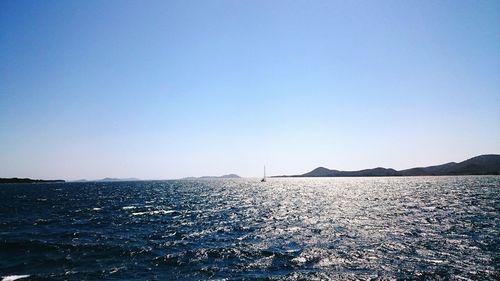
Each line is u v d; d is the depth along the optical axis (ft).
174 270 70.79
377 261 75.00
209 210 190.29
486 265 70.79
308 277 64.80
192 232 115.96
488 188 362.33
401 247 87.35
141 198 302.25
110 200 278.46
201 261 77.36
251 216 158.71
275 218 149.18
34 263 76.38
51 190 485.97
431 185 459.32
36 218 157.99
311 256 80.02
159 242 98.89
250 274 67.21
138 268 72.23
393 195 284.41
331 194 317.01
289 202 237.04
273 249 87.86
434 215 147.64
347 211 170.30
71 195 353.10
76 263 76.23
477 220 130.31
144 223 139.44
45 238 105.19
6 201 265.95
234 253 84.23
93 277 66.39
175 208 204.95
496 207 175.94
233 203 238.07
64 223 140.67
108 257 81.46
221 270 70.23
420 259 75.97
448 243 90.99
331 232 110.73
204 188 524.93
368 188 419.74
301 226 124.77
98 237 107.34
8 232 117.60
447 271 67.10
